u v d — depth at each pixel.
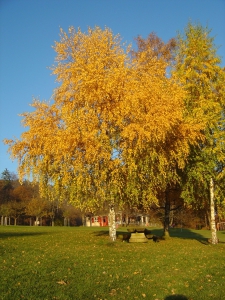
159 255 13.73
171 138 17.80
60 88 16.86
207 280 9.75
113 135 16.03
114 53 17.12
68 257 12.36
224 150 19.92
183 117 18.62
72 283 8.70
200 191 21.22
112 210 18.28
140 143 14.86
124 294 8.12
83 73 15.38
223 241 25.70
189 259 12.99
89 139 14.91
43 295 7.62
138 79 16.66
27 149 17.72
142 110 15.56
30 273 9.44
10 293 7.59
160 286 9.02
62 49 17.34
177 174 20.50
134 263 11.87
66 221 80.88
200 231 47.34
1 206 72.69
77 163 15.48
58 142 15.50
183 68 21.06
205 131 19.72
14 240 19.14
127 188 16.41
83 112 15.78
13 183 95.25
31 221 82.38
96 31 17.59
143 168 16.59
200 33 21.59
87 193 16.39
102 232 28.56
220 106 20.45
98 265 11.12
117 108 15.27
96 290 8.25
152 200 17.42
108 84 14.98
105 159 15.38
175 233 40.03
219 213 21.55
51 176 17.50
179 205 26.39
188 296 8.23
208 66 20.52
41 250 14.30
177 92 17.41
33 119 17.42
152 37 27.84
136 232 19.77
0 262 10.95
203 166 19.84
